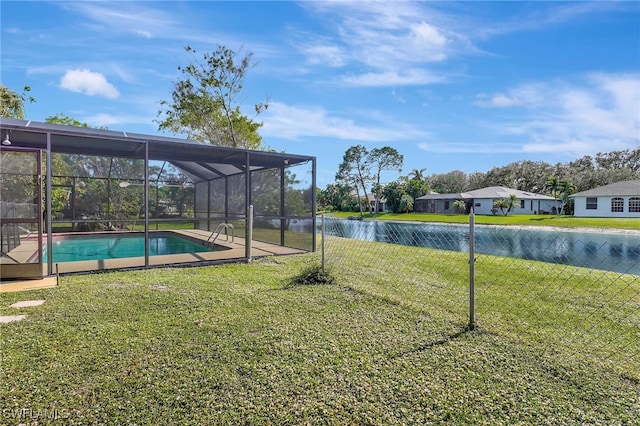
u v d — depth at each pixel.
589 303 4.41
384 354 2.90
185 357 2.79
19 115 13.94
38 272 5.38
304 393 2.33
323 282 5.30
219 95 18.09
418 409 2.17
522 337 3.30
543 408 2.19
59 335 3.16
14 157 5.30
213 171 11.21
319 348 2.99
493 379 2.53
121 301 4.19
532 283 5.46
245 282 5.33
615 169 40.31
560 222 24.88
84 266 6.21
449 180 53.19
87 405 2.16
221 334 3.25
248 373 2.56
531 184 45.62
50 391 2.29
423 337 3.26
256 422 2.03
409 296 4.67
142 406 2.16
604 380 2.54
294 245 9.05
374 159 50.78
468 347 3.06
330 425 2.02
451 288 5.12
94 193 10.37
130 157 8.66
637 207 27.83
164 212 11.80
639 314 3.99
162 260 6.89
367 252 8.70
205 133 19.05
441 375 2.58
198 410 2.13
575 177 41.00
